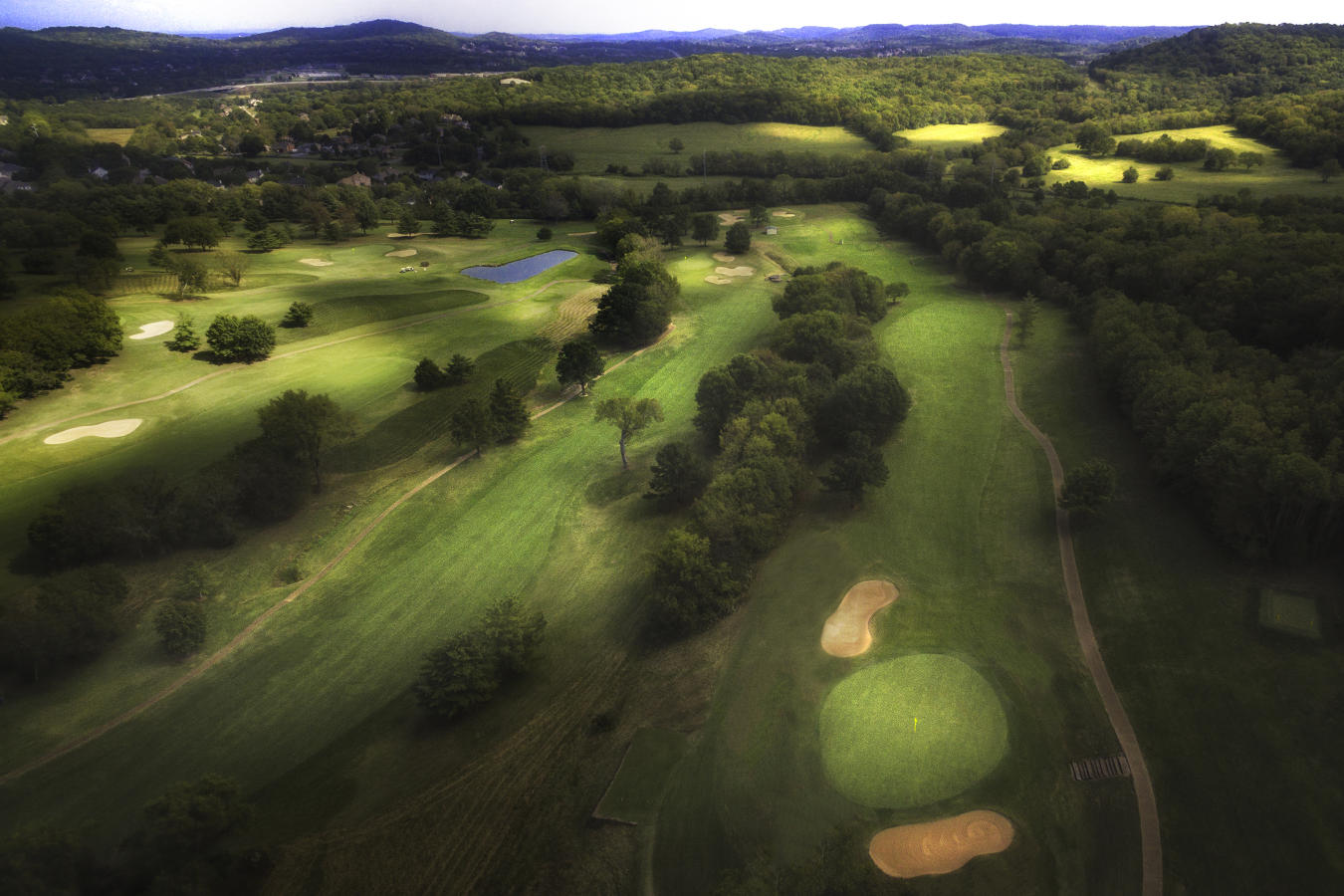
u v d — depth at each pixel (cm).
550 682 4762
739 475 5794
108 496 5903
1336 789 3497
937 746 3984
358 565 6106
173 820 3356
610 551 6141
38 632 4669
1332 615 4444
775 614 5100
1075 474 5616
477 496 7069
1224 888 3216
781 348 8888
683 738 4194
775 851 3512
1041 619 4906
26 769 4234
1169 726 3994
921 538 5866
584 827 3738
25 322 8681
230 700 4775
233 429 8012
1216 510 5150
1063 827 3538
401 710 4653
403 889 3503
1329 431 5162
